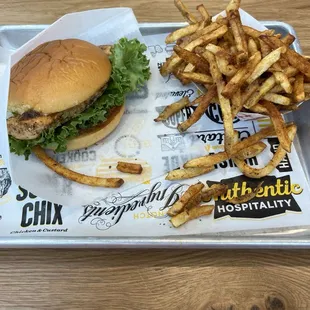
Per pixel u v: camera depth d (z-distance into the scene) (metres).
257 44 0.43
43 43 0.45
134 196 0.40
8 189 0.40
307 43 0.53
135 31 0.50
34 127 0.39
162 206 0.40
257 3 0.58
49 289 0.35
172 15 0.56
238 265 0.36
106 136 0.45
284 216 0.39
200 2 0.58
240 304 0.34
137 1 0.58
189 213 0.37
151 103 0.48
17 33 0.52
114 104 0.44
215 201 0.40
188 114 0.47
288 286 0.35
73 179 0.40
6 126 0.37
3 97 0.37
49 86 0.39
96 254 0.37
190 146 0.44
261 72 0.38
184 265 0.36
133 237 0.36
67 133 0.40
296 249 0.37
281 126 0.39
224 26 0.42
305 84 0.41
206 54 0.41
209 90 0.42
